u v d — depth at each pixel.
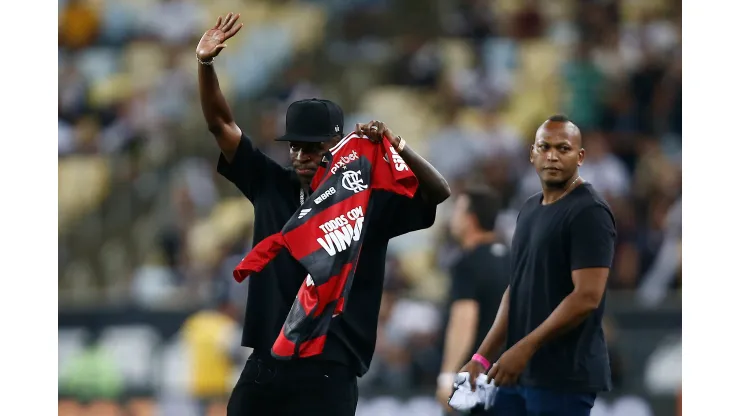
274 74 56.62
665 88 53.78
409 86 55.94
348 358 16.00
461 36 57.44
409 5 58.75
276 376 15.89
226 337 35.62
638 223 46.25
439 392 22.56
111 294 45.34
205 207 49.72
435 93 55.28
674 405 32.84
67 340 35.53
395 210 16.42
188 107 54.25
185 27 57.81
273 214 16.42
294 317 15.45
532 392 17.44
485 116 53.28
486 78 55.22
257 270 15.32
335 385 15.86
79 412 35.19
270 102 55.47
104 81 55.12
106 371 35.38
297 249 15.52
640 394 32.88
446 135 51.78
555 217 17.23
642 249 44.62
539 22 57.16
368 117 54.56
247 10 58.88
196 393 35.31
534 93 54.53
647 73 54.19
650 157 50.75
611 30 56.31
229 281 38.78
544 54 55.69
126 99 54.50
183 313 35.84
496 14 57.72
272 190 16.55
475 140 51.44
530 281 17.53
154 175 51.22
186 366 35.41
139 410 35.22
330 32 58.50
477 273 22.59
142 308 35.78
